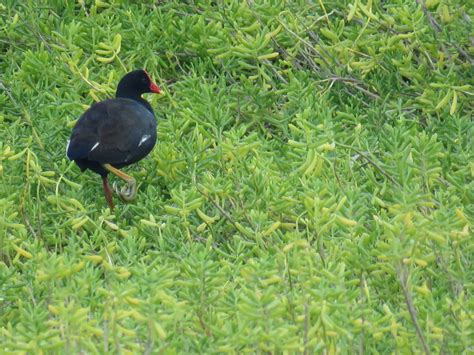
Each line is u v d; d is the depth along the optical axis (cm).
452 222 1031
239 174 1255
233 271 1059
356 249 1051
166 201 1269
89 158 1266
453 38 1440
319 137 1209
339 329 923
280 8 1462
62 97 1451
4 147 1259
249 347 948
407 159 1169
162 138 1364
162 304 978
